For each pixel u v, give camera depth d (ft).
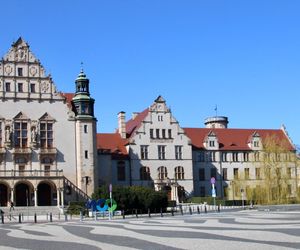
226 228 122.93
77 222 193.16
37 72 336.70
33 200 319.06
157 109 382.63
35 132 329.31
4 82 328.70
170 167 378.12
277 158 322.14
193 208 294.66
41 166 327.88
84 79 343.26
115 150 370.53
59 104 337.72
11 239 114.11
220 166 406.00
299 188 312.09
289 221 143.13
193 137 411.13
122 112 388.57
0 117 323.98
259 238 94.48
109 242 98.84
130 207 244.42
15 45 334.65
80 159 332.39
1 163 320.09
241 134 428.97
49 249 89.56
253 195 314.96
